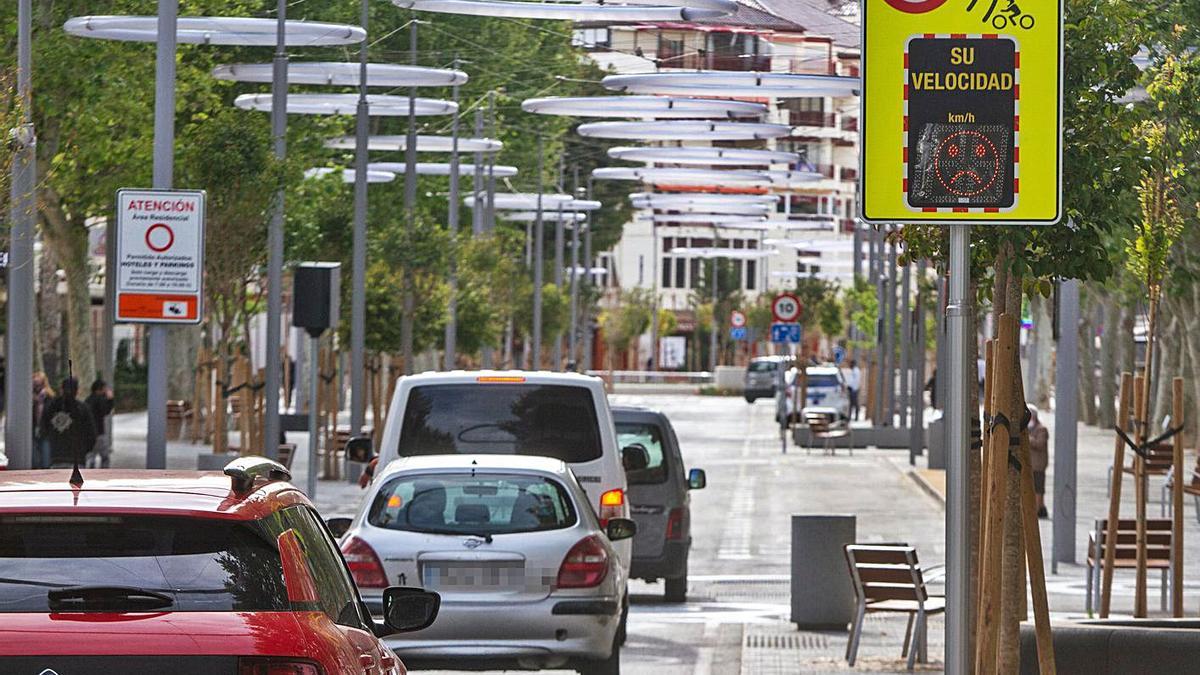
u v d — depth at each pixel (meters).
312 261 101.06
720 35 122.19
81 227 98.56
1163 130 34.25
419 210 111.81
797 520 47.59
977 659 24.69
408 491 34.09
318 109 108.25
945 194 21.61
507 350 188.38
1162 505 77.94
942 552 68.31
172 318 49.75
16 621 15.04
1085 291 136.38
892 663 40.66
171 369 138.75
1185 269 49.12
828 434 133.62
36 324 110.00
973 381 23.59
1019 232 24.97
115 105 82.69
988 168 21.58
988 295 28.14
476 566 33.22
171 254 49.69
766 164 183.12
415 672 39.66
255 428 91.94
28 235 57.97
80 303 100.12
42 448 84.38
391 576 33.28
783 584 59.44
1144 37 28.91
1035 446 79.31
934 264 29.42
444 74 96.56
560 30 171.12
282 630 15.44
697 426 174.25
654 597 55.47
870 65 21.64
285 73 75.88
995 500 24.39
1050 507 86.19
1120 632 27.62
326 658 15.54
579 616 33.09
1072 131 25.89
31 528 15.86
